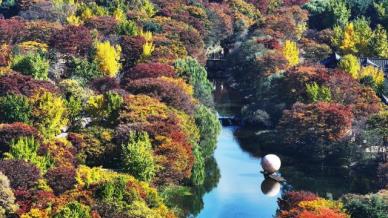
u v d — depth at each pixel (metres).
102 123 140.62
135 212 94.12
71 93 154.50
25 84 146.88
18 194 98.31
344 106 154.88
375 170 141.25
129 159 118.62
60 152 118.38
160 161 122.94
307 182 140.38
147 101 143.00
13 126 122.62
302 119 151.88
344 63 191.50
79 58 187.12
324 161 150.12
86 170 108.19
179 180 129.75
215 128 153.88
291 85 176.75
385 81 185.12
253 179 143.12
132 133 125.19
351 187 137.00
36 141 118.12
